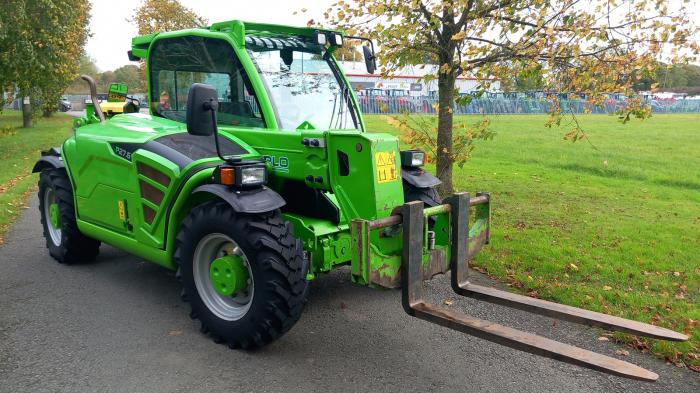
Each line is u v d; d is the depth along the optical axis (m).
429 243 3.76
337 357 3.80
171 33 4.84
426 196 4.70
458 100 7.30
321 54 4.77
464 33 6.31
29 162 14.24
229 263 3.81
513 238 6.87
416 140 7.70
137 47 5.52
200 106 3.45
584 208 8.89
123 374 3.50
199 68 4.66
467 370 3.67
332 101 4.62
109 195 4.79
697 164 14.34
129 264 5.77
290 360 3.74
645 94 7.65
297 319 3.73
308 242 3.95
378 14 6.52
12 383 3.36
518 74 6.94
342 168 3.80
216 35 4.42
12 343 3.90
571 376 3.62
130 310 4.54
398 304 4.81
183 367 3.61
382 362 3.75
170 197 4.07
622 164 14.28
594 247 6.52
